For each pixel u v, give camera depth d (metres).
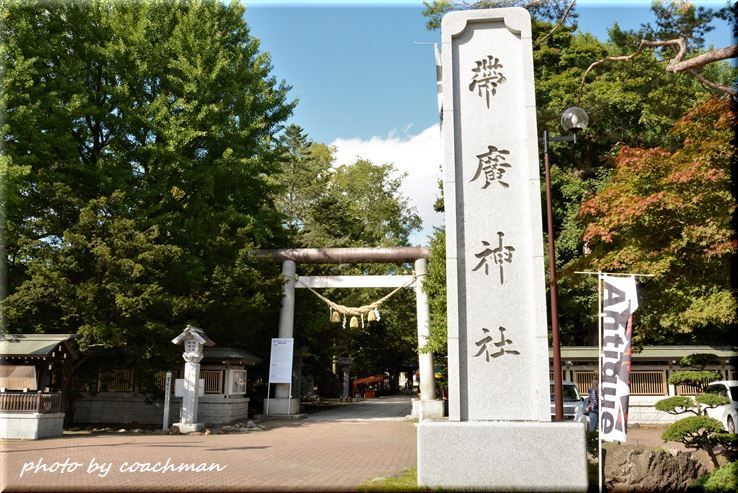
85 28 24.89
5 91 20.48
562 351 25.22
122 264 20.28
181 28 27.52
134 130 25.38
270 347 31.22
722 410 19.02
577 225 24.66
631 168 14.02
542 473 9.07
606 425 9.45
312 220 45.72
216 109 25.84
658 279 13.42
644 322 14.70
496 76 11.05
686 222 12.78
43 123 22.92
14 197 20.11
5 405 17.56
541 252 10.31
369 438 19.06
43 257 20.59
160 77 27.08
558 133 25.97
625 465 10.27
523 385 9.95
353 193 56.12
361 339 51.00
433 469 9.28
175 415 24.39
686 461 10.54
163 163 25.23
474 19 11.23
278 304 29.25
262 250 29.98
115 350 22.50
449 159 10.80
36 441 16.81
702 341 27.70
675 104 22.28
